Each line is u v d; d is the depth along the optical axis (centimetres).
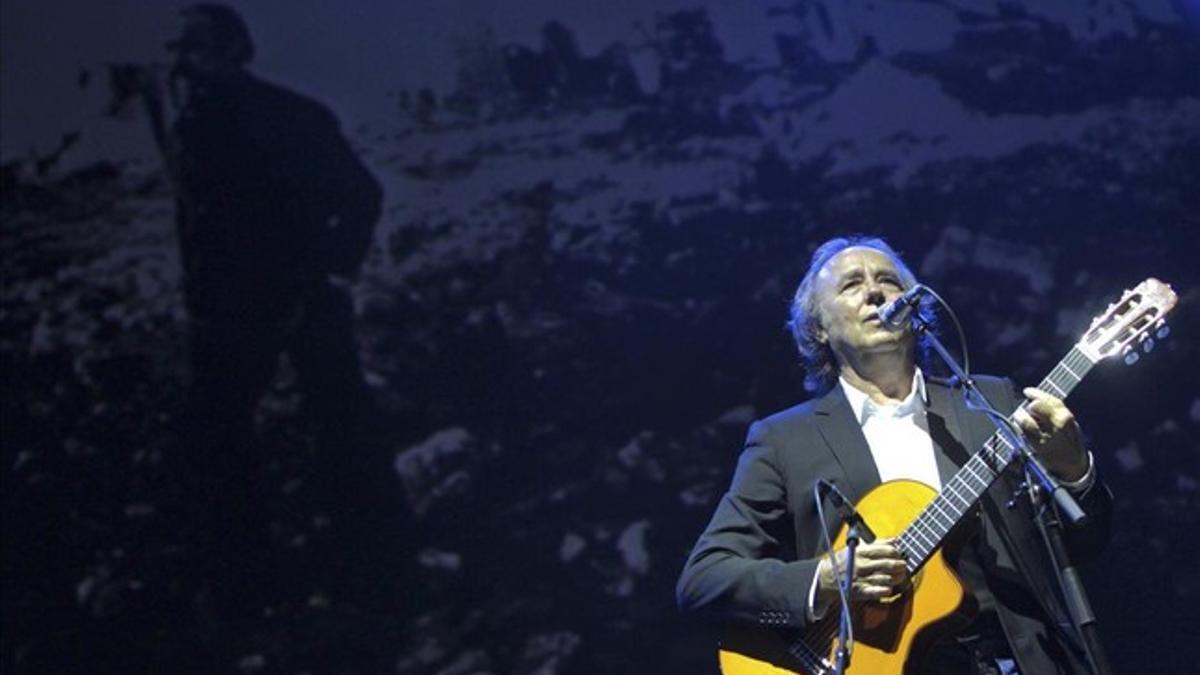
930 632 335
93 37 690
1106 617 660
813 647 347
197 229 680
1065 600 331
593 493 670
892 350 367
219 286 677
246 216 682
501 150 699
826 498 354
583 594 660
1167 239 704
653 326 688
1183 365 685
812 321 396
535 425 675
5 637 642
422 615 653
